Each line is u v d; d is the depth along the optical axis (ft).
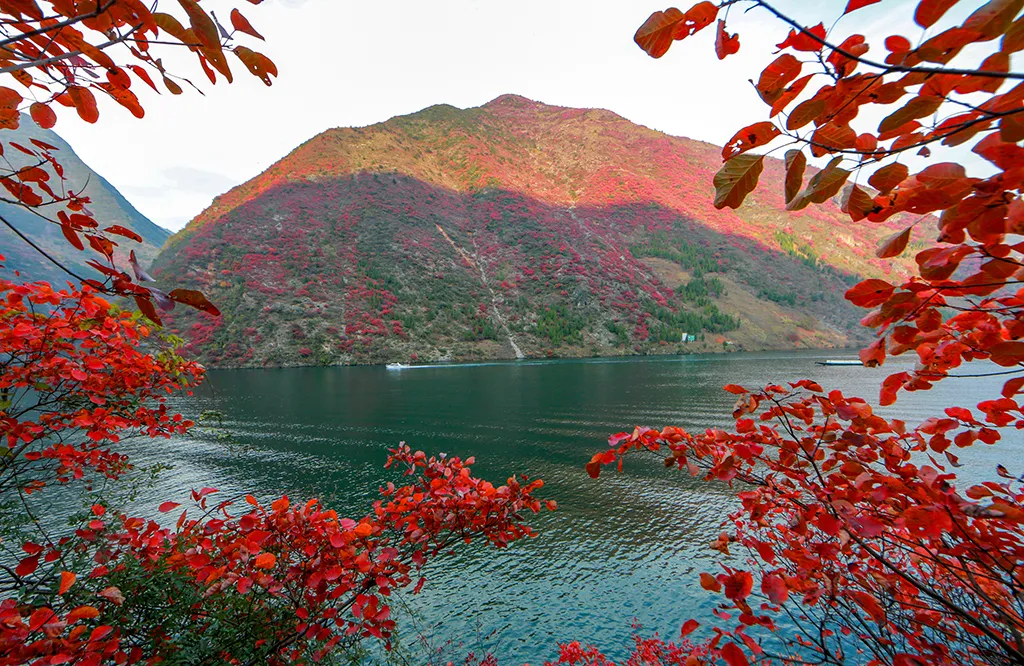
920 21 3.03
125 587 10.55
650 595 60.64
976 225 3.65
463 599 60.39
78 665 6.45
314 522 10.71
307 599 10.73
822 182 3.70
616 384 225.56
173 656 10.63
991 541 6.66
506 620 55.98
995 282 3.99
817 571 7.43
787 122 3.63
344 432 140.26
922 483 6.51
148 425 14.42
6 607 6.18
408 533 11.98
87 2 3.22
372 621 10.37
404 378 259.60
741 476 9.30
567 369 296.10
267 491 93.30
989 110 3.16
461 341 393.91
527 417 157.69
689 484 97.96
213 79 3.83
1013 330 5.27
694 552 71.31
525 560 70.13
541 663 48.98
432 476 13.34
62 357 11.34
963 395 165.89
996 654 7.75
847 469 7.66
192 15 3.22
